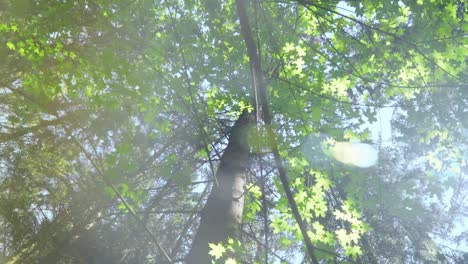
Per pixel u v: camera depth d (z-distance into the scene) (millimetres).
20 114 6555
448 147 5605
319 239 5211
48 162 8148
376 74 5965
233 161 5852
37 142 7953
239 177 5680
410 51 5473
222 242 4809
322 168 5219
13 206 7164
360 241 8391
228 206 5227
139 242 8078
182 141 8148
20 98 6617
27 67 6777
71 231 7070
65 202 7766
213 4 6004
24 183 7906
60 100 7738
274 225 5484
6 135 7844
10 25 5309
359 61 6055
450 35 4883
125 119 7082
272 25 5461
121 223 7941
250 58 4258
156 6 5508
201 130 4945
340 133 5109
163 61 5520
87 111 7457
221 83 6277
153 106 5734
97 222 7945
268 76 5758
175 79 5250
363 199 5211
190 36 5559
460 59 5137
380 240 9992
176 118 7348
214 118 6723
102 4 4902
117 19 5016
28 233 7070
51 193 7707
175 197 9242
